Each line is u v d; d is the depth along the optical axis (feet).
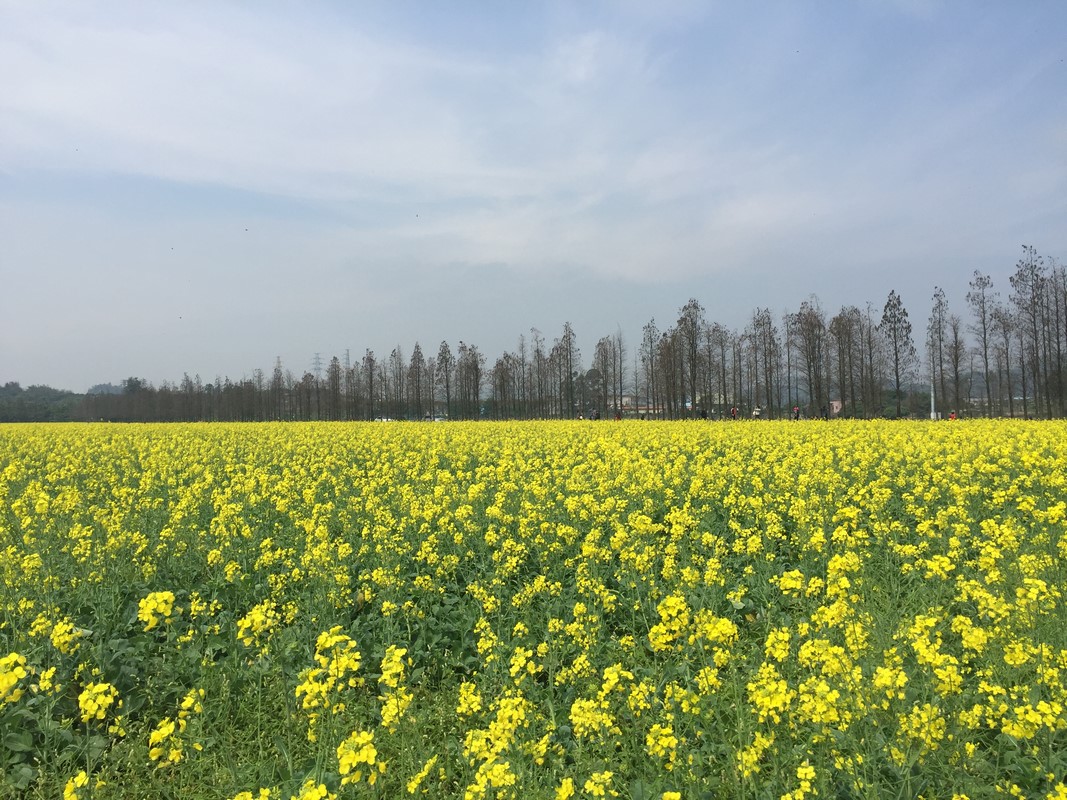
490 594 27.63
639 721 18.28
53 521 35.32
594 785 13.74
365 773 15.58
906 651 19.63
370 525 38.91
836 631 20.75
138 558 30.68
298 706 20.98
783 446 65.21
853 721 15.35
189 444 83.20
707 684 16.63
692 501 42.34
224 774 17.47
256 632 21.48
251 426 132.77
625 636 23.79
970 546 31.19
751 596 28.43
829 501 39.27
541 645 22.03
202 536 34.76
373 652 24.48
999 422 99.76
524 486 45.75
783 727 16.58
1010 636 19.03
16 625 24.57
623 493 44.39
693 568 26.53
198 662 23.30
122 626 25.11
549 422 134.10
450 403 265.34
